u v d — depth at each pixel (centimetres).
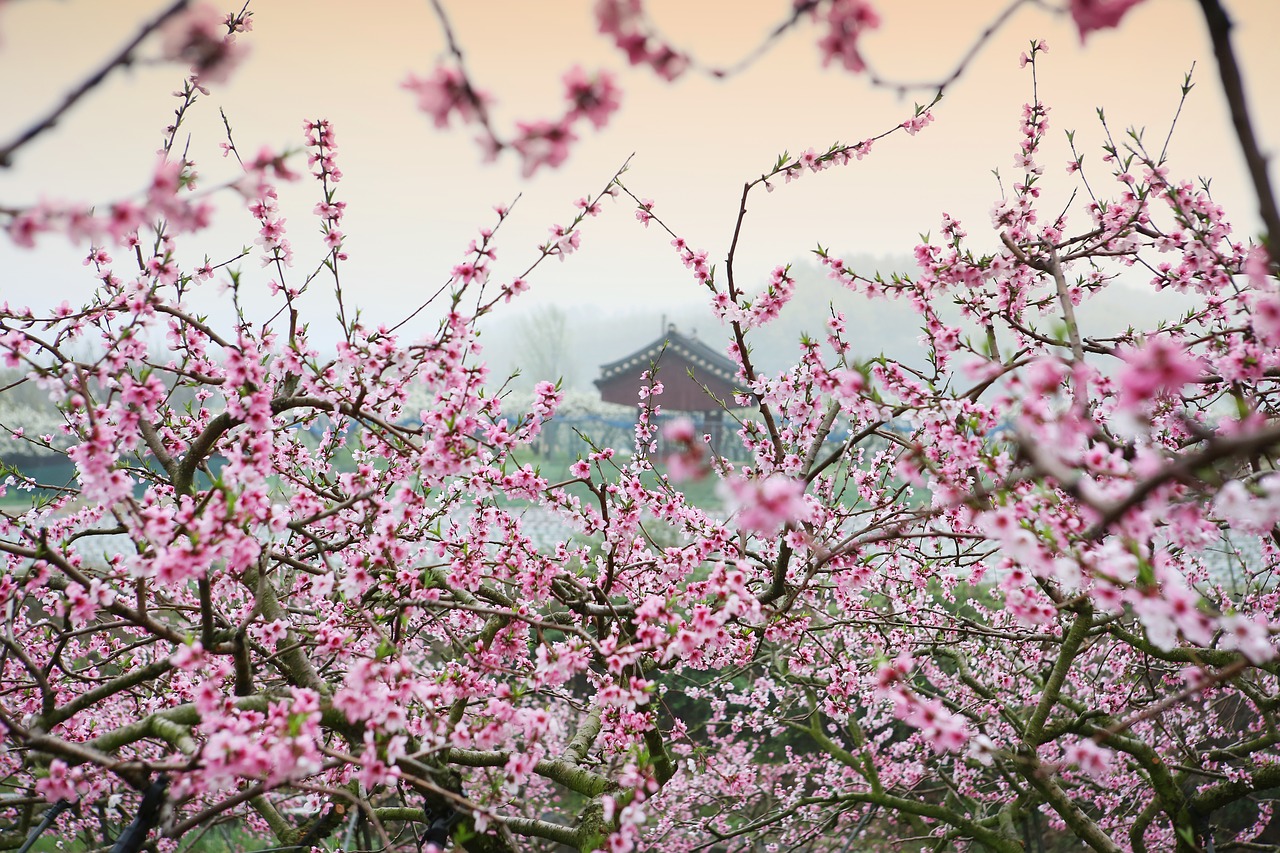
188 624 457
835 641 608
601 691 298
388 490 416
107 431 263
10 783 432
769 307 375
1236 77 132
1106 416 357
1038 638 490
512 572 400
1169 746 624
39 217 147
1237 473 270
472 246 331
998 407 283
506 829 296
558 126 160
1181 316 422
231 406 287
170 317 369
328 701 292
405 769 307
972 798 696
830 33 152
